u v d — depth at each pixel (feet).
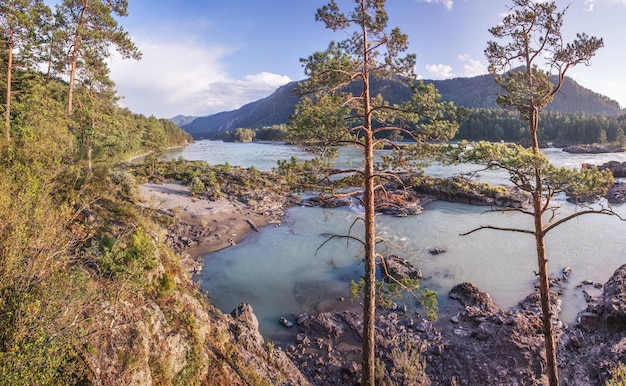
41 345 19.95
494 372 45.32
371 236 40.14
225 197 134.72
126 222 49.21
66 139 58.08
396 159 43.42
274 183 164.14
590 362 46.29
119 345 27.61
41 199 29.73
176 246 91.71
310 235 104.17
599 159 281.33
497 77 43.29
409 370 44.91
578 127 449.48
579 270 78.43
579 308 62.75
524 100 39.83
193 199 126.93
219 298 68.69
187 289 46.50
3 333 19.27
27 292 21.75
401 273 75.77
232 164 267.80
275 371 43.09
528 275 76.74
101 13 85.40
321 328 56.34
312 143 40.83
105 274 33.47
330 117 38.06
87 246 37.93
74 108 99.04
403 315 61.00
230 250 92.99
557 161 263.70
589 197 37.78
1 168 36.52
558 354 48.62
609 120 461.78
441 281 74.49
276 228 110.52
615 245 92.53
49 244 25.14
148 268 37.14
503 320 53.72
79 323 24.47
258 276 78.28
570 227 107.14
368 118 40.27
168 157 338.13
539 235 39.06
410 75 41.27
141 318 31.45
